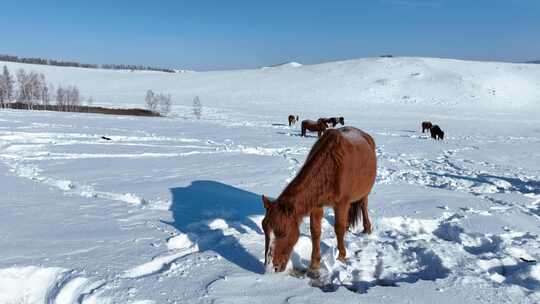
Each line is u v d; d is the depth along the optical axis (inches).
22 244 193.2
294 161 496.1
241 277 164.6
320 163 173.3
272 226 158.4
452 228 240.5
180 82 3720.5
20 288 163.6
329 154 175.9
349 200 190.5
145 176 371.9
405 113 2010.3
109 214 247.9
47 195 288.7
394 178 424.5
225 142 701.9
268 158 510.0
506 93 2792.8
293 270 183.2
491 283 162.4
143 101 2544.3
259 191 322.0
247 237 211.6
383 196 313.6
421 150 689.6
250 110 2011.6
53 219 233.9
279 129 1085.8
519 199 323.3
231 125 1119.0
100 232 214.2
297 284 160.6
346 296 151.1
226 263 179.2
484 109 2330.2
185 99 2694.4
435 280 165.5
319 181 172.4
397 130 1202.0
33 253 182.4
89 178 353.7
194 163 457.4
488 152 682.8
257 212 261.7
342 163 177.6
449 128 1307.8
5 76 2395.4
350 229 236.2
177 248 197.5
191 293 150.5
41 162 430.6
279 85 3272.6
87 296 146.2
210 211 259.8
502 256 193.9
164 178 364.8
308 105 2380.7
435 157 610.2
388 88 2942.9
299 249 203.9
